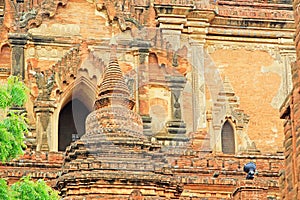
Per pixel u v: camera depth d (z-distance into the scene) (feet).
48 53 217.36
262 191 159.74
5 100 134.00
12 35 215.92
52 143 210.38
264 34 232.32
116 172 178.19
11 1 218.59
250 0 233.96
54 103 212.84
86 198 177.37
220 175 198.39
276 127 227.81
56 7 220.43
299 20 90.27
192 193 193.77
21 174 190.39
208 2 226.99
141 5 223.71
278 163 202.39
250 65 230.89
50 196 134.00
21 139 133.18
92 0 222.07
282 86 231.09
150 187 178.50
